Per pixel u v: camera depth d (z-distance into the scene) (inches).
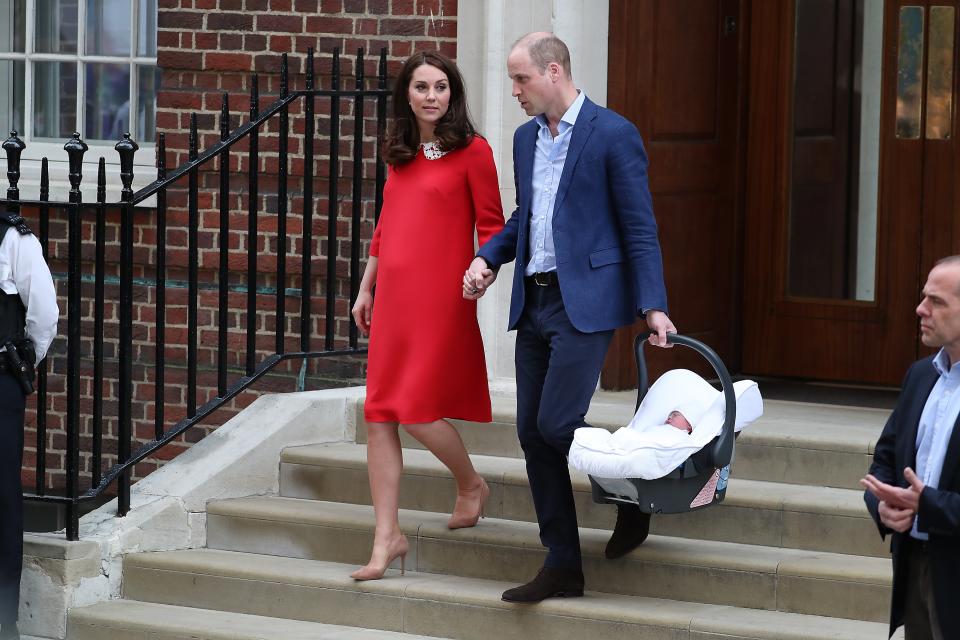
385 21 968.9
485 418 768.3
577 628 703.1
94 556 793.6
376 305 761.6
